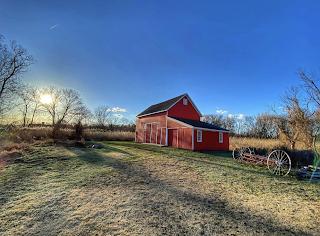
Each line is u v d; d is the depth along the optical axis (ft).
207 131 54.49
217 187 19.43
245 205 14.96
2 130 49.98
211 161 34.88
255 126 137.90
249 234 10.72
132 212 13.07
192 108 69.97
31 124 85.10
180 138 54.70
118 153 39.99
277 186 20.57
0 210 13.12
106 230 10.77
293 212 13.89
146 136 72.69
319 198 16.94
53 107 89.56
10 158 29.55
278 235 10.69
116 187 18.38
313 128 49.16
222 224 11.78
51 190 17.34
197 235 10.48
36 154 34.06
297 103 52.08
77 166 27.14
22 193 16.52
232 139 86.84
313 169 27.32
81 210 13.28
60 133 56.13
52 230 10.69
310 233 11.00
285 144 54.54
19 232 10.42
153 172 24.81
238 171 27.32
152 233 10.55
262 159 31.12
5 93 56.75
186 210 13.62
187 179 22.02
